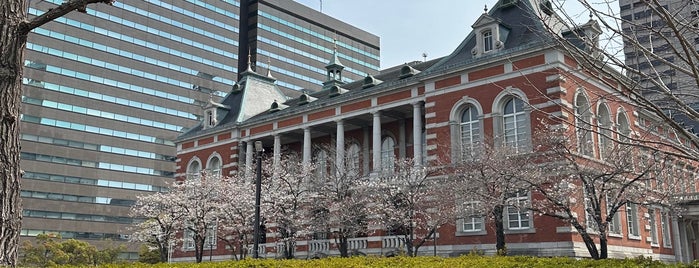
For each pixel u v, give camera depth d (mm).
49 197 84688
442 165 32531
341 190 36281
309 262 16688
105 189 89875
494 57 32875
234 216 41281
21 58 7629
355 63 129125
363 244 37812
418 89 37344
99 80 91000
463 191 29484
